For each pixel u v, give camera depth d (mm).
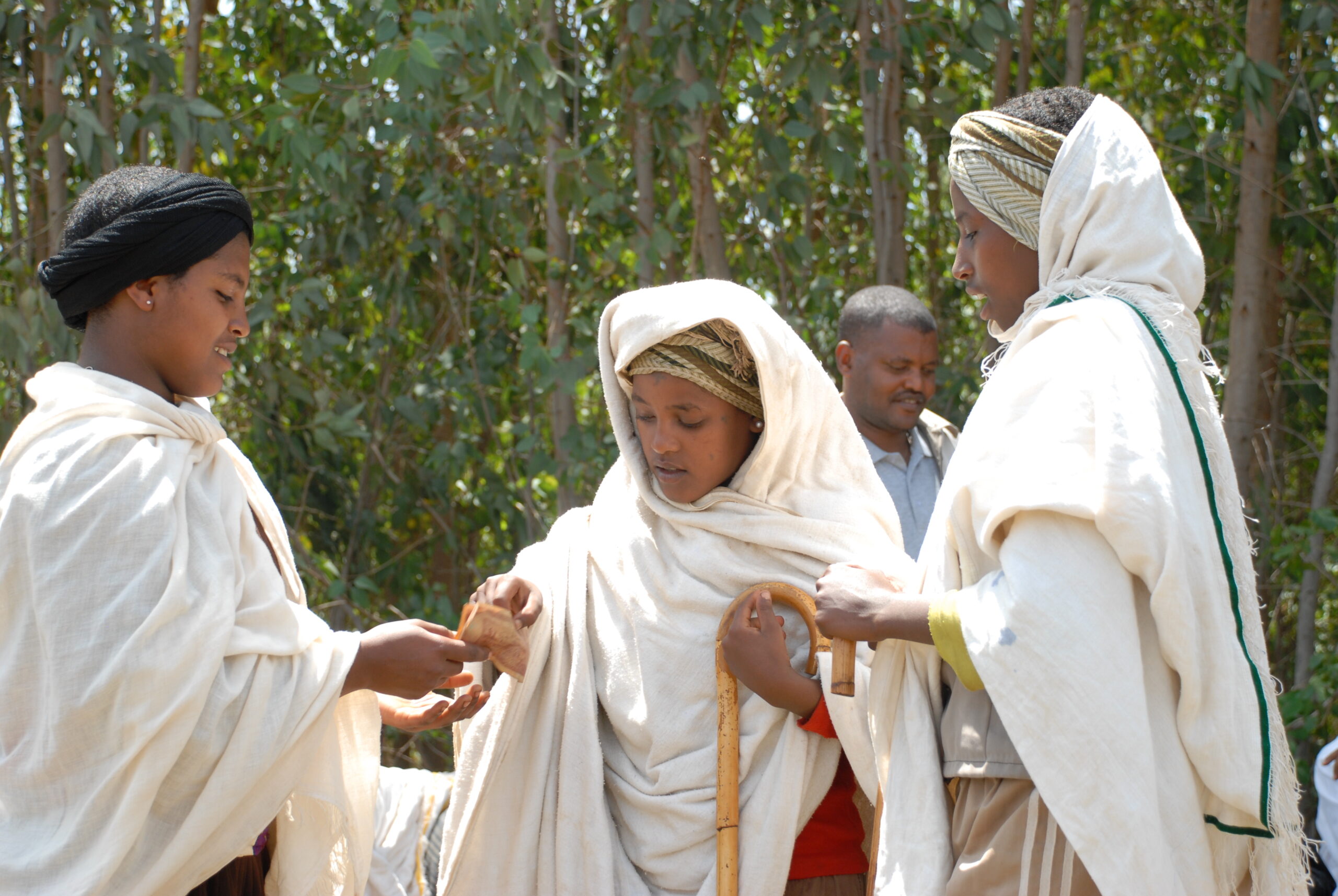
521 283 4652
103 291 1927
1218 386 5246
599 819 2232
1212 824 1770
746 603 2170
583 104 5039
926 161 5562
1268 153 4832
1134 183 1875
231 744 1847
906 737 1955
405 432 5738
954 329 5785
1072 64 5008
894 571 2211
